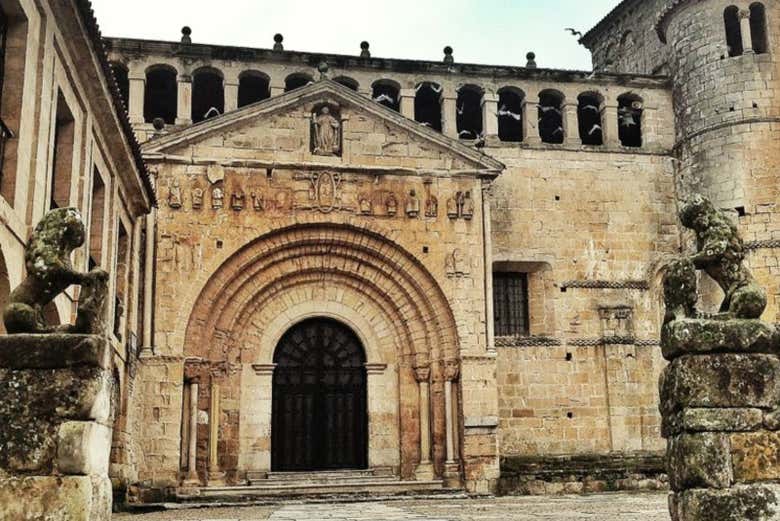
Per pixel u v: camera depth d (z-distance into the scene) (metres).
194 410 31.08
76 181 21.38
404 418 33.38
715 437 10.49
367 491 30.72
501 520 19.33
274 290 33.41
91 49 20.11
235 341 32.72
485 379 32.94
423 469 32.69
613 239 38.16
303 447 33.25
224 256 32.00
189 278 31.64
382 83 38.38
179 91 35.88
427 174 33.97
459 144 34.09
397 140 34.00
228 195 32.47
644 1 44.75
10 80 16.73
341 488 30.75
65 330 9.48
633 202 38.66
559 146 38.56
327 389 33.81
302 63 37.66
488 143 38.09
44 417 9.02
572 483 33.56
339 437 33.66
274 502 29.34
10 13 16.73
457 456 32.66
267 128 33.09
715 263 11.31
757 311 11.02
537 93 39.09
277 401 33.38
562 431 36.09
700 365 10.72
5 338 9.12
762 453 10.50
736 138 36.69
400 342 34.03
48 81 18.28
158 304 31.25
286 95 33.25
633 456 35.66
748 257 35.53
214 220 32.19
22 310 9.44
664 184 39.06
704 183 37.34
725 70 37.44
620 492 33.53
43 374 9.12
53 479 8.86
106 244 25.75
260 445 32.28
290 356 33.78
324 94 33.62
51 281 9.65
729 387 10.66
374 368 33.72
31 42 17.25
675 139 39.53
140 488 29.66
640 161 39.09
